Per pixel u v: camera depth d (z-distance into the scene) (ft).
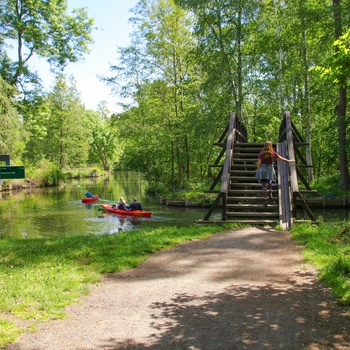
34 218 70.90
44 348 12.99
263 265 22.44
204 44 86.74
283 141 53.36
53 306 16.58
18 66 86.84
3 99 80.53
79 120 202.69
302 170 106.73
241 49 88.69
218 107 88.58
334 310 15.43
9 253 28.02
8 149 84.99
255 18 83.41
